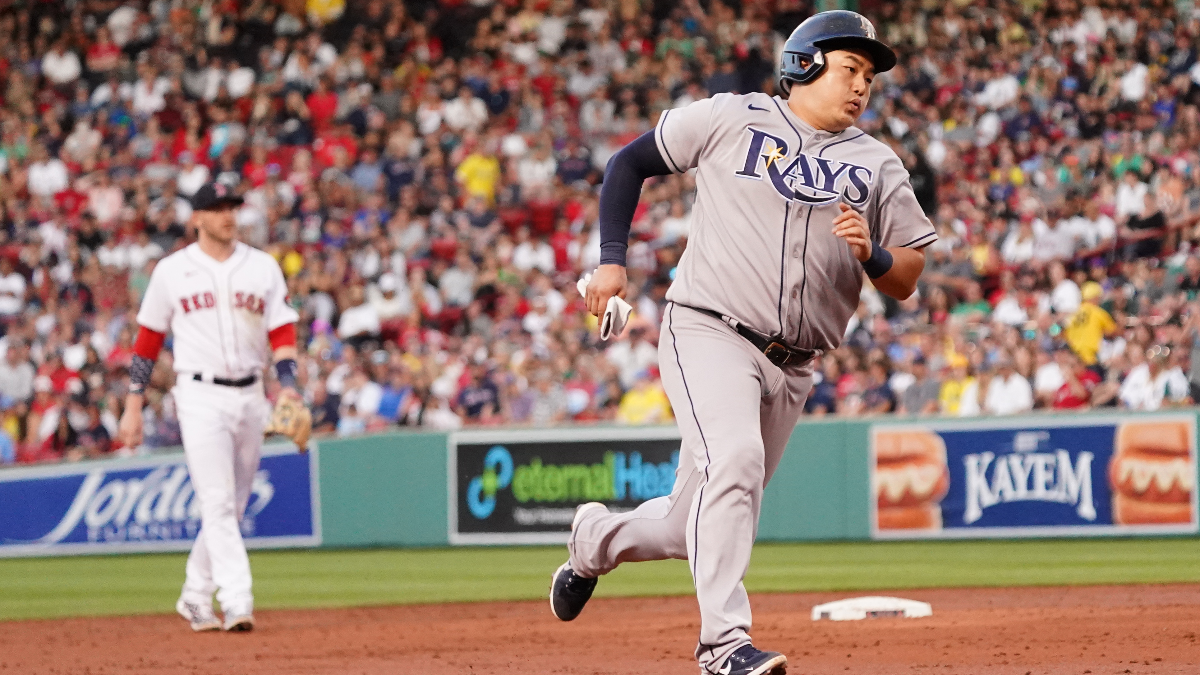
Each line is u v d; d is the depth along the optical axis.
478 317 56.19
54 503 43.88
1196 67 62.31
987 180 58.59
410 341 53.00
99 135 68.44
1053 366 45.16
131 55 73.56
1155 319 47.94
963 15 66.94
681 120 13.30
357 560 40.72
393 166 64.81
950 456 41.91
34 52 73.62
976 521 41.69
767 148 13.05
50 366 53.47
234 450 23.45
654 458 42.81
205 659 18.72
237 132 67.06
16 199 66.12
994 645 18.16
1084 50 64.62
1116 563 34.72
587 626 23.45
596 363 49.94
